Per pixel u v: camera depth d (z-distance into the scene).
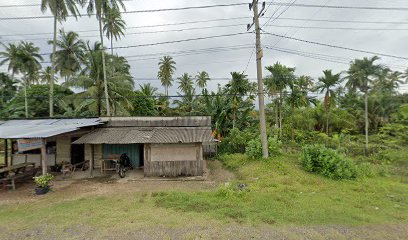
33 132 11.17
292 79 23.94
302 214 7.02
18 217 7.22
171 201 8.46
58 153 15.02
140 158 15.21
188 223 6.54
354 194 9.03
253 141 15.38
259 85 14.33
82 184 11.34
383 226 6.31
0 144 24.05
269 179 11.08
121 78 26.61
